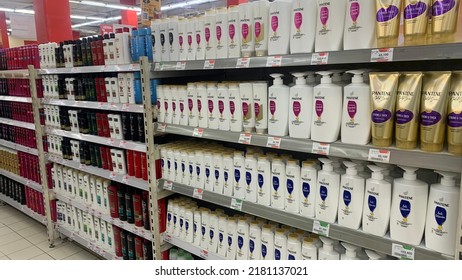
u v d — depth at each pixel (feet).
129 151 8.38
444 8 3.68
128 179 8.38
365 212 4.63
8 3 40.45
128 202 8.59
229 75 8.34
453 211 3.92
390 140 4.25
